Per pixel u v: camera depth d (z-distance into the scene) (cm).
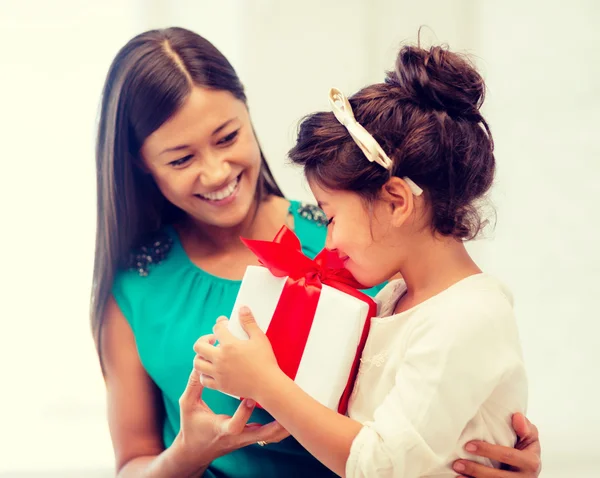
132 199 120
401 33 196
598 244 200
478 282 92
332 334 92
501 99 200
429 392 84
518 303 202
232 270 121
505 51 199
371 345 93
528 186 201
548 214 201
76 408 199
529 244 201
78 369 199
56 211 197
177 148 107
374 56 196
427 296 93
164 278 121
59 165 196
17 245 197
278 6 195
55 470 189
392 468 82
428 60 93
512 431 93
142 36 112
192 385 99
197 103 105
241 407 94
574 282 200
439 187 90
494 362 86
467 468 87
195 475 108
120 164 117
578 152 200
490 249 202
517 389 91
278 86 196
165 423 124
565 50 198
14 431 197
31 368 198
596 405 199
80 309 199
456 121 91
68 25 193
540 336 201
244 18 195
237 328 95
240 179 113
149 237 126
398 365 90
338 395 91
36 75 193
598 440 196
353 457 83
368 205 91
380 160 88
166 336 117
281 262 95
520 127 200
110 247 123
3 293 197
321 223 125
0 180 195
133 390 122
